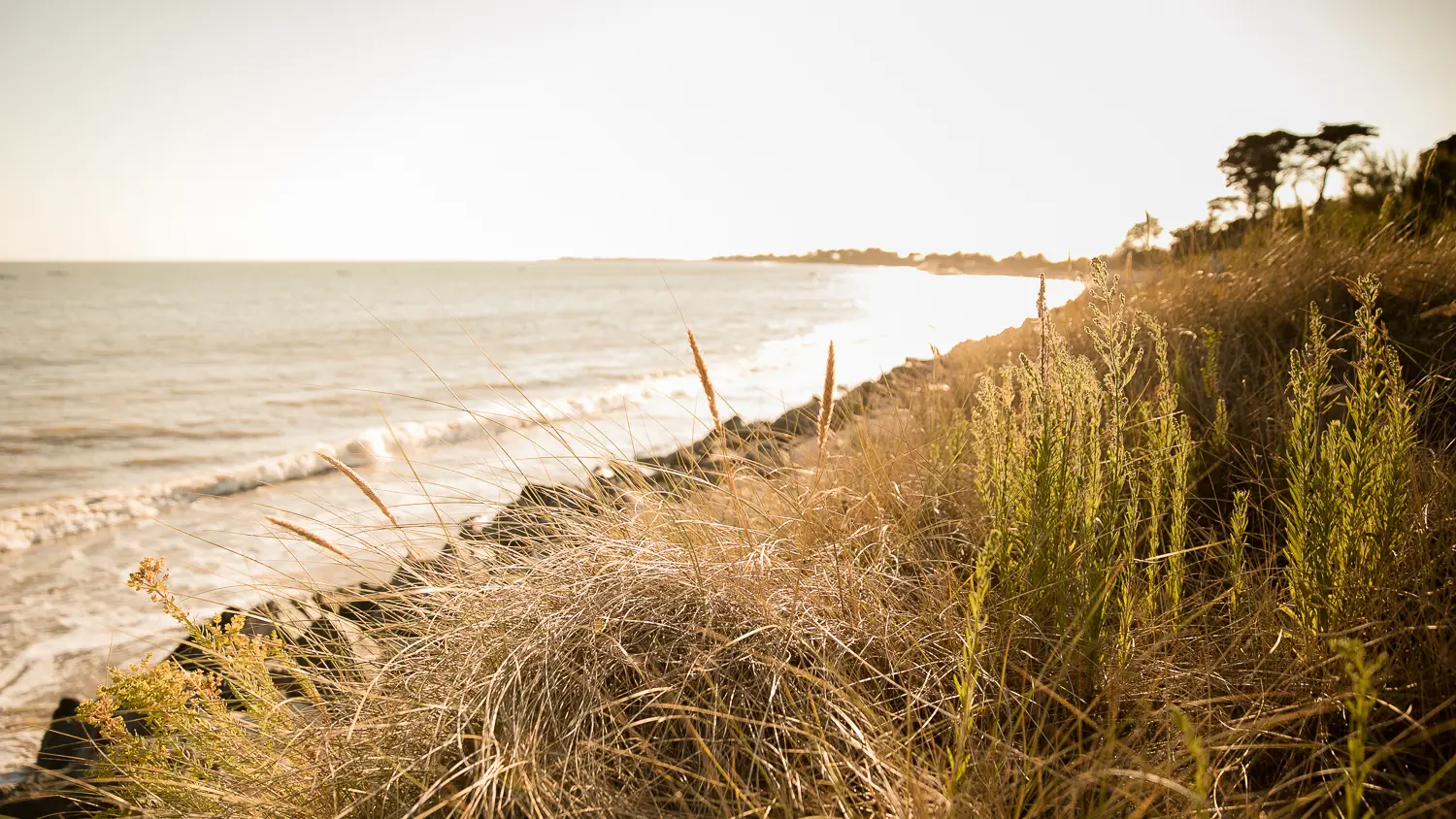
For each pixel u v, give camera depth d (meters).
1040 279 2.01
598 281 141.62
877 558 2.34
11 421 15.10
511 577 2.33
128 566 6.46
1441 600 1.73
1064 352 2.02
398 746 1.79
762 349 25.98
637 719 1.70
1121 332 1.98
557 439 2.99
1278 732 1.56
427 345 30.47
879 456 3.23
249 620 2.86
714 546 2.34
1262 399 3.10
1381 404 1.97
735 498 2.46
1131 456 2.51
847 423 4.12
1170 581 1.93
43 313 54.62
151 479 10.19
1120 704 1.64
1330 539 1.71
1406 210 5.64
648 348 27.81
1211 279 4.59
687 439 7.95
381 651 2.35
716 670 1.79
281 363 25.42
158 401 17.78
